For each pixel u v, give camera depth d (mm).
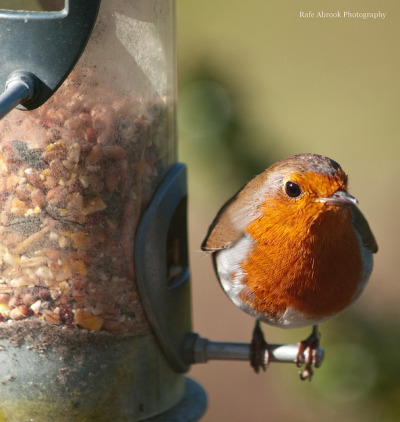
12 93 6812
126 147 7961
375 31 15383
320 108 15406
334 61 15461
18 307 7746
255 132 9578
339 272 8117
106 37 7816
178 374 8664
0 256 7738
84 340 7840
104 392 7934
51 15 7066
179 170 8547
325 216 7852
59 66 7105
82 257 7797
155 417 8281
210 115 9328
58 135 7715
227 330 15586
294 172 7922
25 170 7711
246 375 15344
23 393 7809
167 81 8531
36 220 7734
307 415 9953
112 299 7898
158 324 8086
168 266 8734
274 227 8070
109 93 7863
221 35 12023
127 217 7930
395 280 11422
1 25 7102
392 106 15648
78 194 7773
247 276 8289
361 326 9039
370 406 8938
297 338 9758
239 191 8977
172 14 8664
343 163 15641
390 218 15000
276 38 14414
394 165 15633
